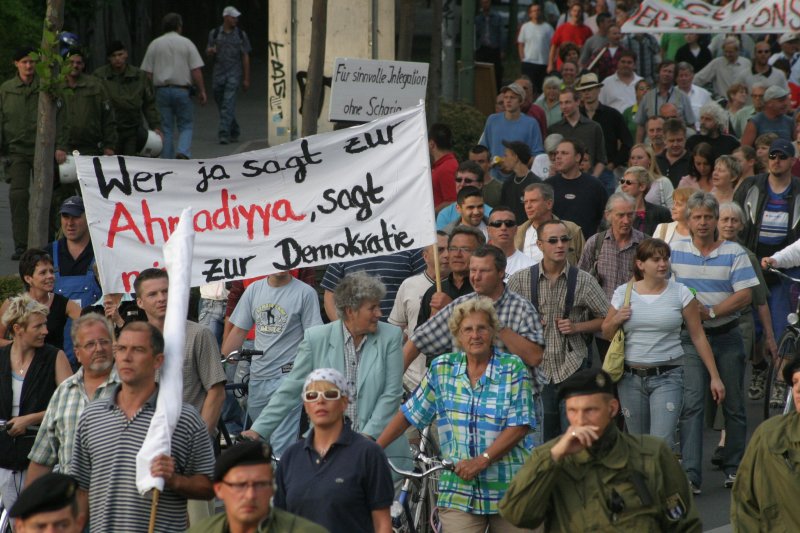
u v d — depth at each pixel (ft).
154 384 51.29
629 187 93.97
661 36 181.57
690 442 76.59
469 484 57.21
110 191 71.46
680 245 81.82
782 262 88.07
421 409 58.39
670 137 113.80
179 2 244.83
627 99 151.23
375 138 74.13
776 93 126.72
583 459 44.98
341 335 61.00
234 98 172.76
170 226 72.23
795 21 148.05
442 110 153.58
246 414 78.13
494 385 57.16
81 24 175.52
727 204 84.53
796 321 87.66
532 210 87.35
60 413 56.29
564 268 74.02
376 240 74.23
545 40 191.93
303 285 78.13
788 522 49.80
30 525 38.42
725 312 79.25
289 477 50.47
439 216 98.84
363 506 50.06
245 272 73.51
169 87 147.23
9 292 90.63
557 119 139.44
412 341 65.82
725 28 150.71
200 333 61.62
